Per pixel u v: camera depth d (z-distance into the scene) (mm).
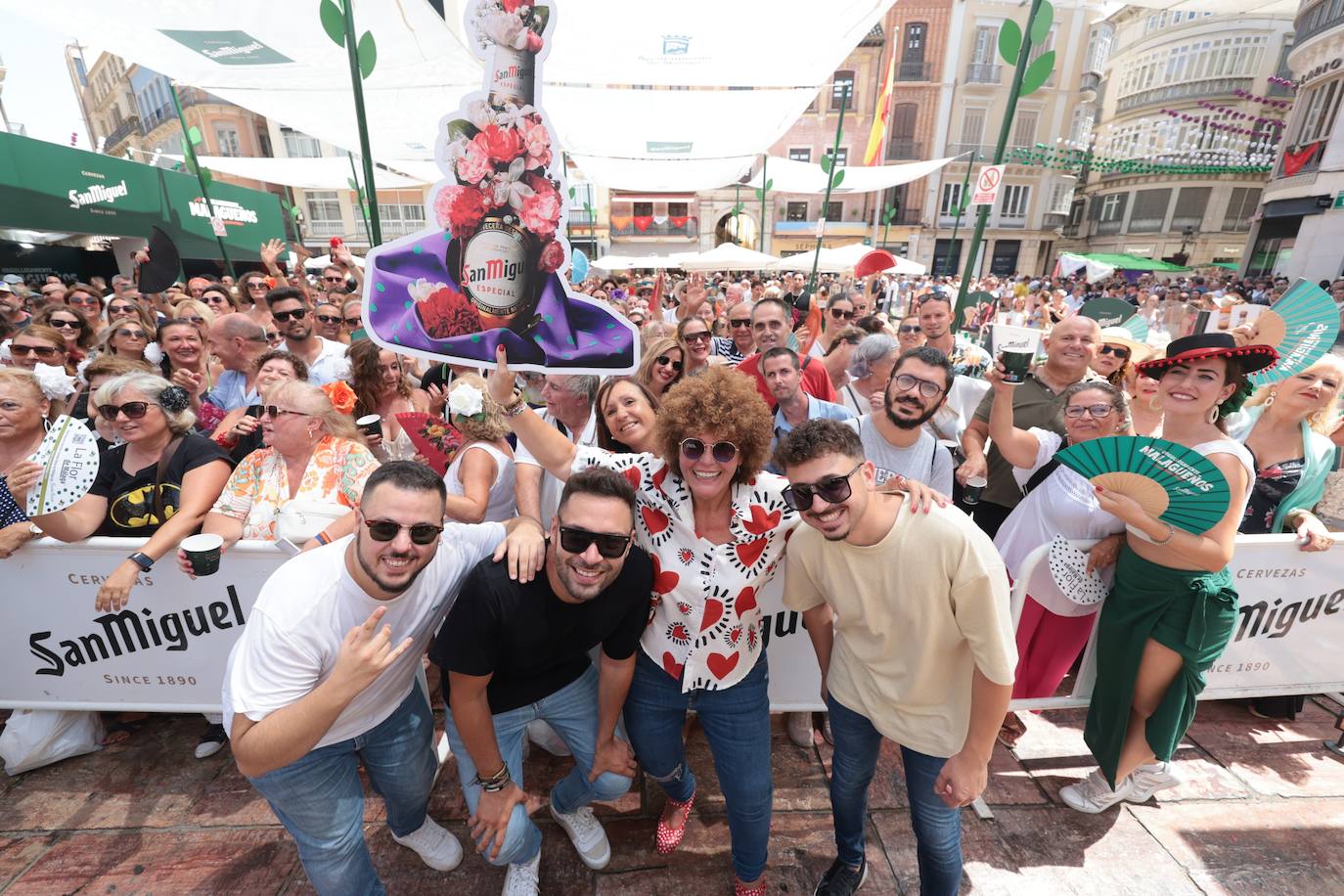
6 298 6363
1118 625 2041
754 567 1690
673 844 2088
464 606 1570
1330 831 2180
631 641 1716
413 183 11367
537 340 1744
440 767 2498
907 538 1474
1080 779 2424
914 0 25406
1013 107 3395
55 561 2203
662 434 1560
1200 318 4605
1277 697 2693
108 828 2189
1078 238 34188
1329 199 17531
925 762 1688
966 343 4973
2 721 2734
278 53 4379
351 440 2367
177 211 13953
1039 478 2539
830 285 17641
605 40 4516
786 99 5793
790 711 2545
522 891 1917
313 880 1767
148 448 2391
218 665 2371
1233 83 26484
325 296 8109
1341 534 2252
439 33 4281
